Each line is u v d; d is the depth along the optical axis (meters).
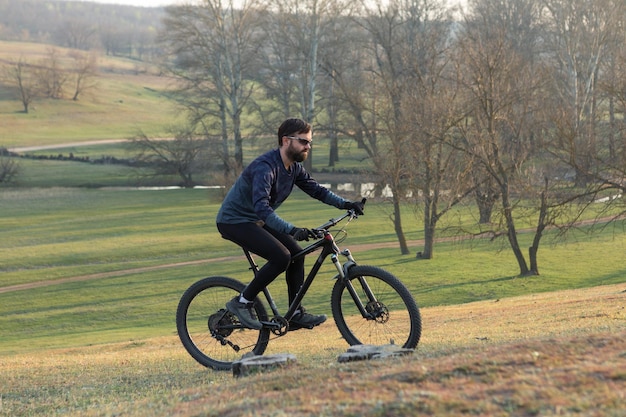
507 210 39.09
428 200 43.81
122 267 44.84
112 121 146.88
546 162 39.09
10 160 105.19
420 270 40.97
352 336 6.09
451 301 34.12
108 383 7.28
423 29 59.81
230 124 81.94
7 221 63.66
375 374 4.39
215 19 74.00
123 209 69.69
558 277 38.25
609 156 35.69
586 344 4.54
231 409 4.17
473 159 40.12
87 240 53.38
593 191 34.59
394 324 5.87
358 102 53.41
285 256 6.06
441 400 3.62
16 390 7.53
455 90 42.47
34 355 18.58
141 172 98.06
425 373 4.18
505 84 39.41
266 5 69.94
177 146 85.25
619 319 12.82
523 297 28.89
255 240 6.08
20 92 154.50
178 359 9.63
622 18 57.41
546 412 3.36
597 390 3.59
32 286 40.38
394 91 48.31
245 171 6.08
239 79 77.25
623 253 44.03
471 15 67.62
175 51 75.50
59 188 87.62
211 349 6.84
